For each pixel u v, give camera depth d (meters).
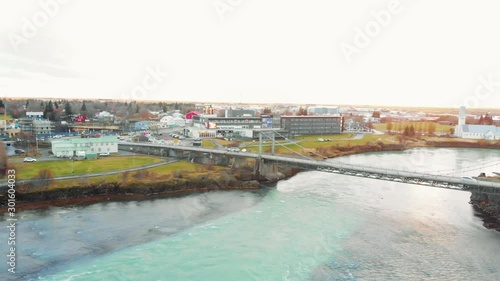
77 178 69.19
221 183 78.12
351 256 45.19
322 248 47.34
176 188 73.19
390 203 68.75
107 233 50.75
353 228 54.69
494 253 46.72
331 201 69.31
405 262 43.88
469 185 59.84
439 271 41.88
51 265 41.28
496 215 61.78
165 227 53.69
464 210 65.00
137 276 39.47
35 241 47.19
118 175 73.12
